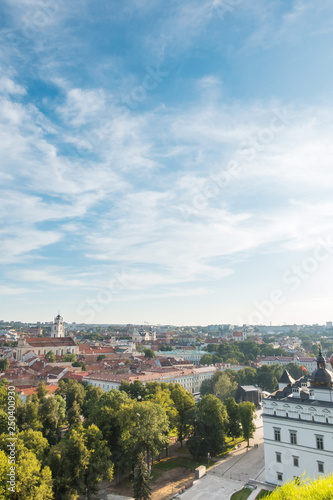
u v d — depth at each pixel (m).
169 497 76.88
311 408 76.06
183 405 112.06
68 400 121.12
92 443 75.31
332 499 24.80
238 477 85.94
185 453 105.81
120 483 85.50
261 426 137.00
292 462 77.31
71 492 68.31
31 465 60.47
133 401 90.56
